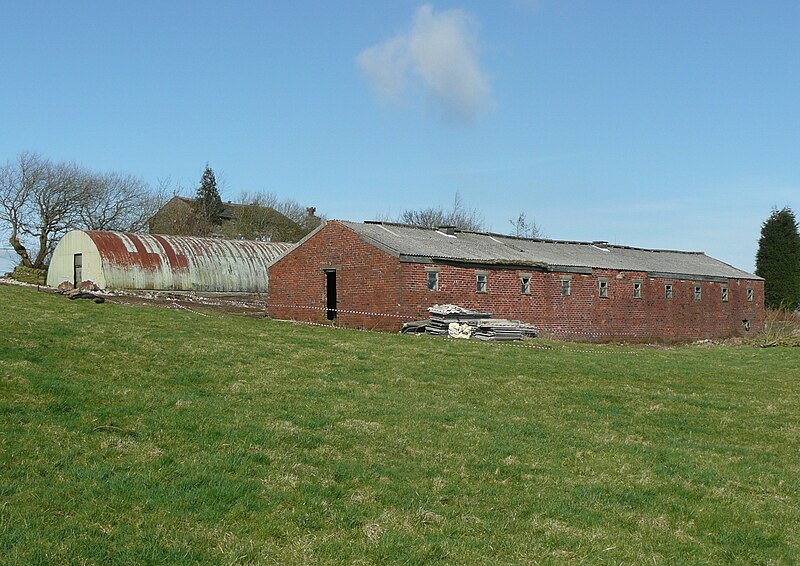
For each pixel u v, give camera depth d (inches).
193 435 454.3
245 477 387.9
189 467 393.4
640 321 1764.3
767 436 609.6
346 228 1412.4
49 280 1782.7
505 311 1451.8
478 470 445.4
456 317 1250.6
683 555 345.4
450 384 728.3
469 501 390.6
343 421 531.5
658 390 790.5
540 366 888.9
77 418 467.5
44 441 414.9
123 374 623.2
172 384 610.9
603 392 747.4
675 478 459.2
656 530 375.2
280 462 418.3
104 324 904.3
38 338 729.6
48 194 2696.9
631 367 956.0
